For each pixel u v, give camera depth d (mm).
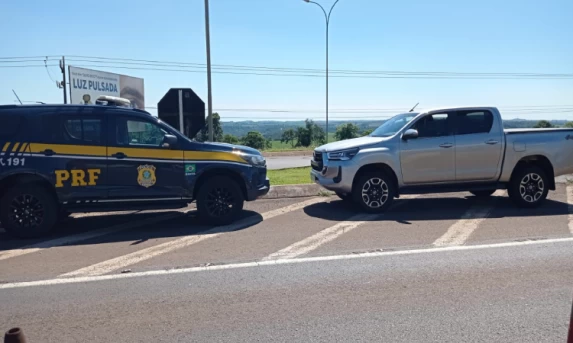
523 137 9336
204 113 12320
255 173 8453
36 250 6793
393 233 7461
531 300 4680
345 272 5609
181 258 6258
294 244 6887
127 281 5387
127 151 7781
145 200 7906
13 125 7434
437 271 5605
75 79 21031
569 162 9461
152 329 4133
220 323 4234
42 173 7430
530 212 8984
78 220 8844
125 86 25516
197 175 8047
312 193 11117
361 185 8922
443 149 9062
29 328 4195
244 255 6359
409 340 3859
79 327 4195
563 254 6223
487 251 6398
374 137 9570
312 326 4148
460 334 3957
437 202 10227
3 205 7348
